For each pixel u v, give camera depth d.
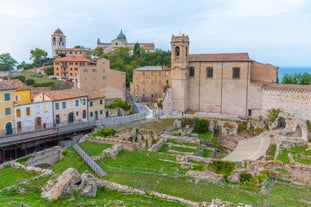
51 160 46.00
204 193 28.77
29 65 171.38
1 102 53.22
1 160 48.28
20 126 56.84
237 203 25.47
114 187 27.14
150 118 74.06
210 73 80.50
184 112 81.62
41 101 60.62
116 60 136.75
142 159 41.53
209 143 60.66
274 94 71.19
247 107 76.31
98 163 39.22
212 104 81.06
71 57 137.75
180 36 79.56
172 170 36.31
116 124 65.50
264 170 34.28
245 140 55.81
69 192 24.20
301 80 88.19
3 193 25.11
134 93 102.69
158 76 98.62
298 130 57.03
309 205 26.44
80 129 60.00
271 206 25.81
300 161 37.91
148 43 185.00
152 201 24.59
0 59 164.62
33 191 25.48
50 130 54.59
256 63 76.94
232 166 36.88
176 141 54.72
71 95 67.44
